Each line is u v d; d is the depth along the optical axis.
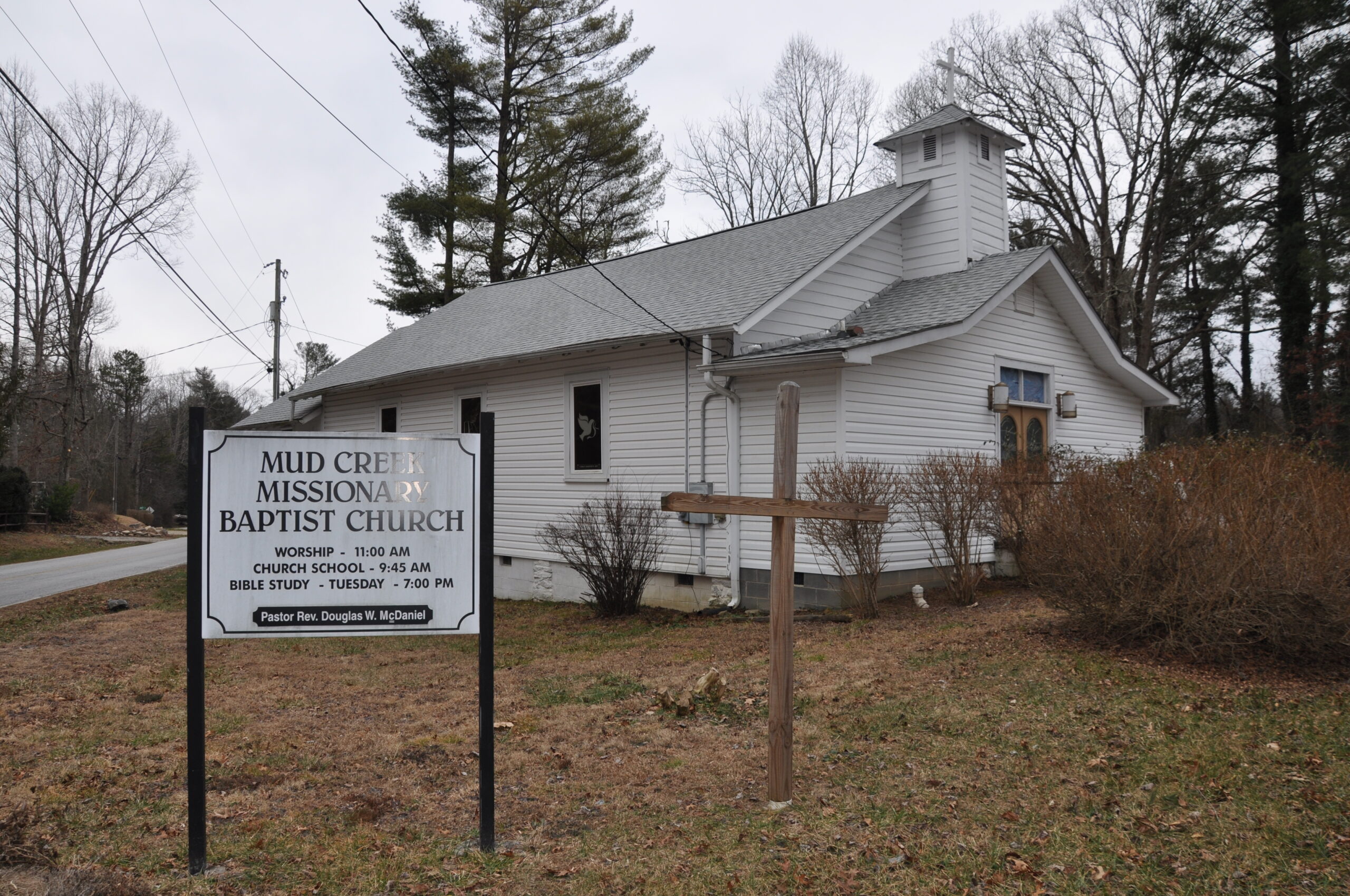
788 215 17.14
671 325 12.96
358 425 20.94
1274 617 6.79
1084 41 27.59
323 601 4.60
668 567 13.46
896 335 11.53
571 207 32.91
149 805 5.28
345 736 6.77
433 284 34.19
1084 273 27.67
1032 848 4.55
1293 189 22.89
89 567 24.50
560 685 8.36
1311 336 23.78
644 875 4.40
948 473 11.36
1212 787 5.08
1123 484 7.97
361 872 4.43
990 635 8.74
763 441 12.33
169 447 72.12
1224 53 24.05
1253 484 7.48
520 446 16.36
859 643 9.23
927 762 5.72
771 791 5.18
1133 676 7.01
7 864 4.31
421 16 30.25
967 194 14.81
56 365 41.53
